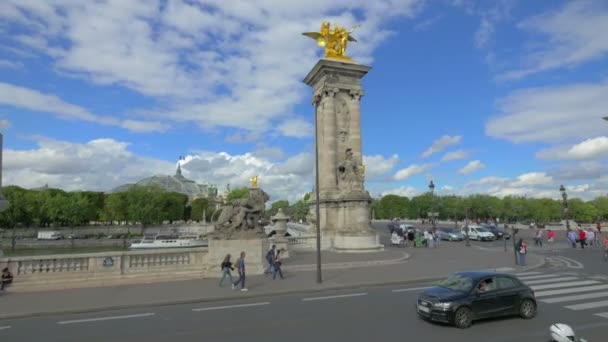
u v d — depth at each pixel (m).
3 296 22.84
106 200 130.88
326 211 54.06
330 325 16.78
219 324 17.38
